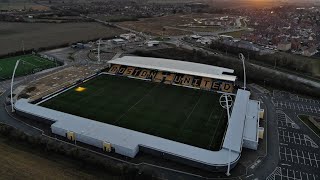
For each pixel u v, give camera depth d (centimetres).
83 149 8556
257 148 8831
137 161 8069
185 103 11694
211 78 13650
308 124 10362
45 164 7681
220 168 7638
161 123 10062
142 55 19450
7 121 10019
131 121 10138
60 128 9075
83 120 9588
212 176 7556
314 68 17225
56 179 7062
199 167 7844
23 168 7469
